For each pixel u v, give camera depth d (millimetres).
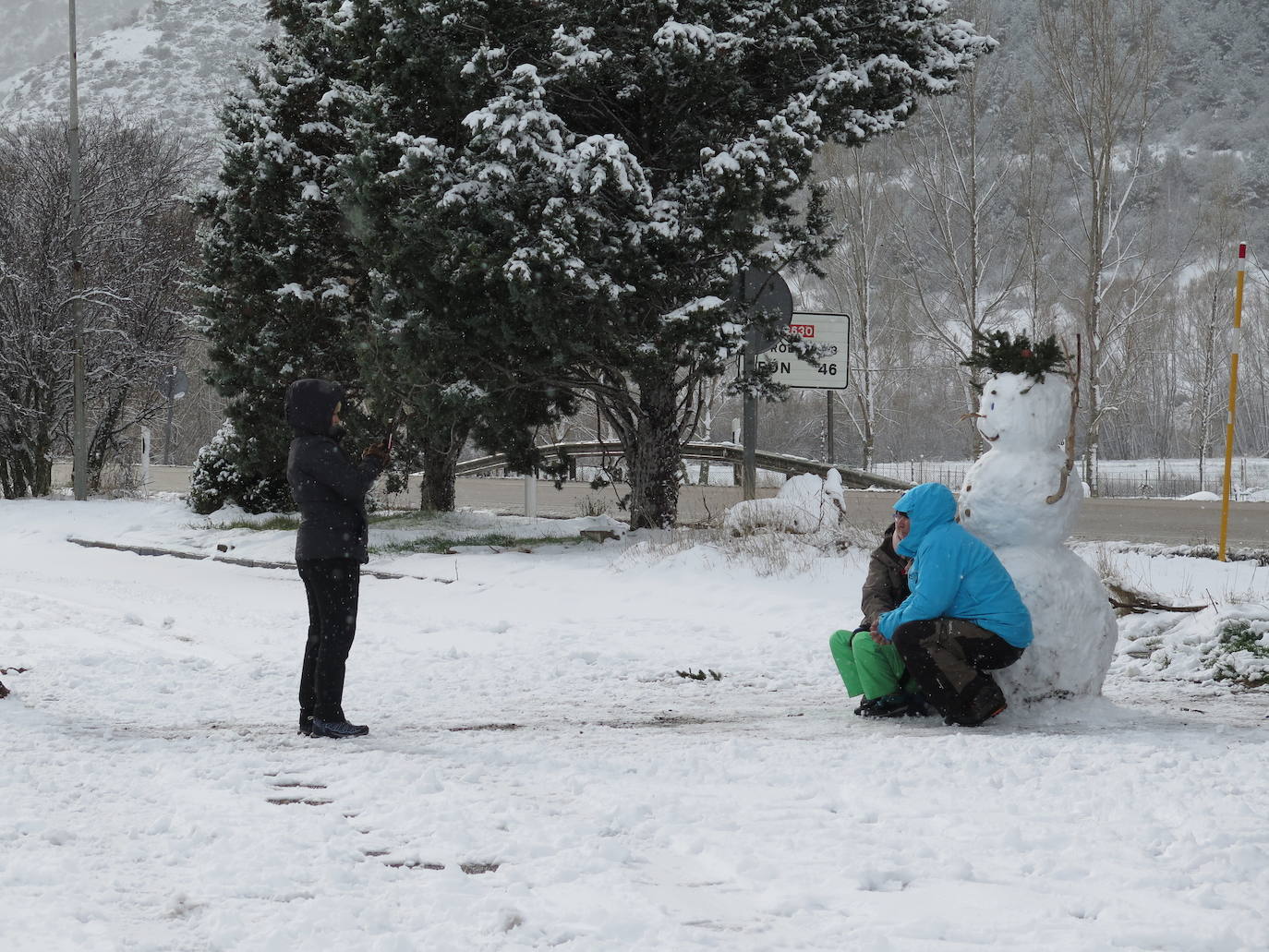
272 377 21078
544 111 16297
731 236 16625
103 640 11648
